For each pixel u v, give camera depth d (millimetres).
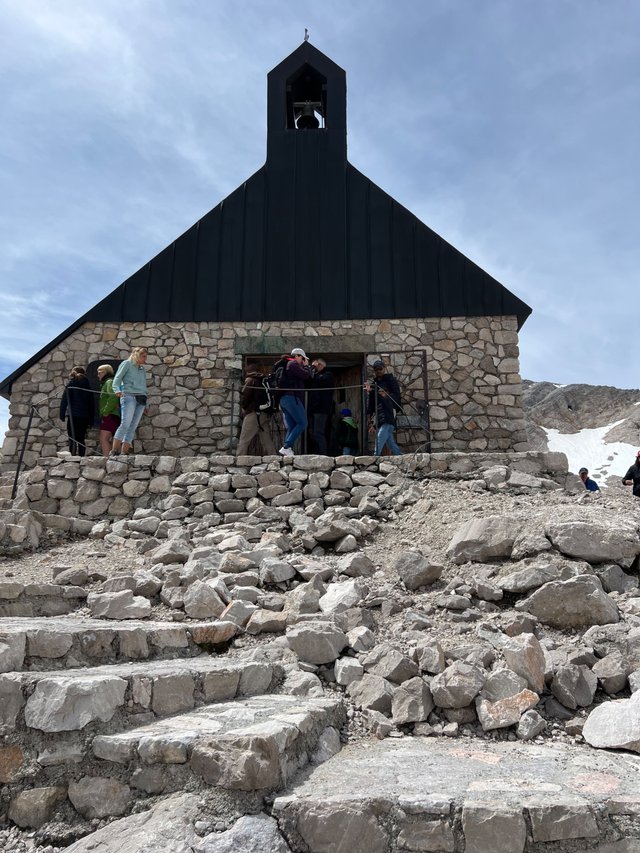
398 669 3551
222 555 5555
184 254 11188
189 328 10898
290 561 5328
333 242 11242
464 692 3352
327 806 2312
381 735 3229
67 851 2346
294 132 11852
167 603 4664
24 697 2785
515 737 3254
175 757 2516
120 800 2529
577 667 3562
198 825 2312
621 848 2264
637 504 6016
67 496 7254
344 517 6281
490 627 4066
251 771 2393
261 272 11117
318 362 9336
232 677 3375
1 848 2469
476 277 11008
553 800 2328
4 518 6355
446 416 10523
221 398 10656
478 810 2273
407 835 2291
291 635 3820
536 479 6621
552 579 4434
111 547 6332
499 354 10734
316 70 12148
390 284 11016
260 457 7340
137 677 2969
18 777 2648
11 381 10766
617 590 4543
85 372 10375
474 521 5336
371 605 4480
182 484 7117
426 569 4840
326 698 3414
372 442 10289
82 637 3389
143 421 10594
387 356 10727
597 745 3102
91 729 2693
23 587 4539
